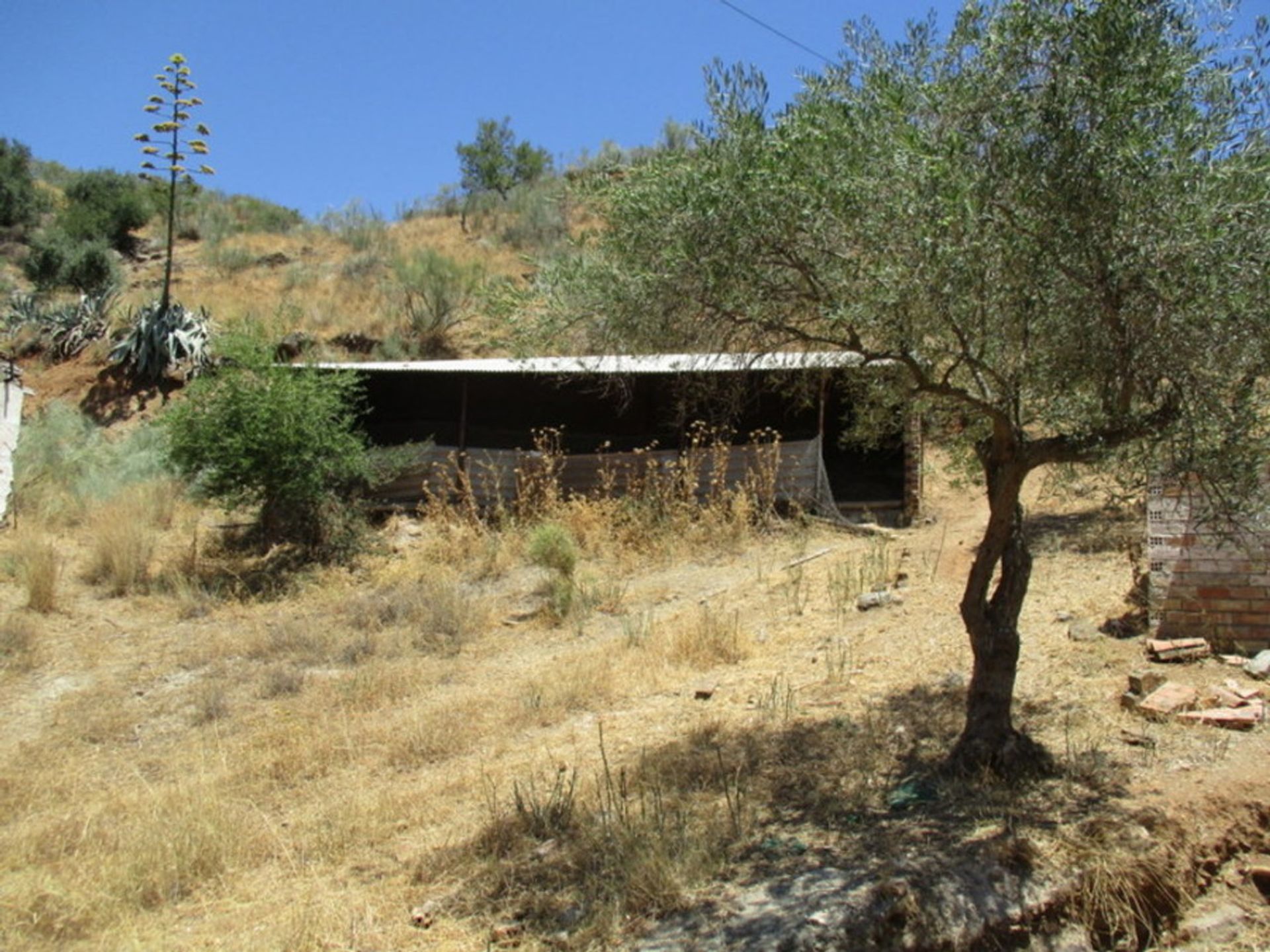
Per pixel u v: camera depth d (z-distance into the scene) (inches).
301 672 400.8
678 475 589.6
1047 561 419.2
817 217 197.2
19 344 877.8
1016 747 228.4
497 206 1482.5
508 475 620.7
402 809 265.7
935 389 218.5
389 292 1047.0
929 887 182.5
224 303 1025.5
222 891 231.8
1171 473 210.5
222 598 506.0
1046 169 186.2
